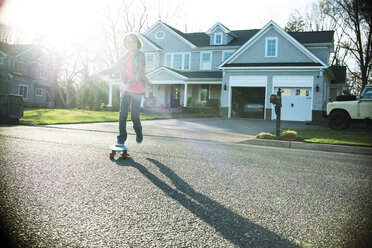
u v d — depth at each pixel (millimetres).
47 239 1609
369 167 4234
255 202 2406
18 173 2953
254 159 4520
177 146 5598
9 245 1515
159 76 23609
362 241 1713
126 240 1645
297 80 18344
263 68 18922
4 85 30750
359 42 26891
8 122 9336
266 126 12578
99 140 5887
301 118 18297
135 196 2426
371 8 24297
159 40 27141
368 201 2514
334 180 3301
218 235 1757
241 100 22062
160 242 1639
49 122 9602
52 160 3684
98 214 2004
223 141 6867
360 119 11367
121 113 4059
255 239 1717
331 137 7852
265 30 19891
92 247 1549
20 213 1942
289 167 3982
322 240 1722
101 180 2865
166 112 21703
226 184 2943
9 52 31719
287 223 1975
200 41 27234
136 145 5508
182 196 2482
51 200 2223
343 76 25094
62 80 37250
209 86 25266
